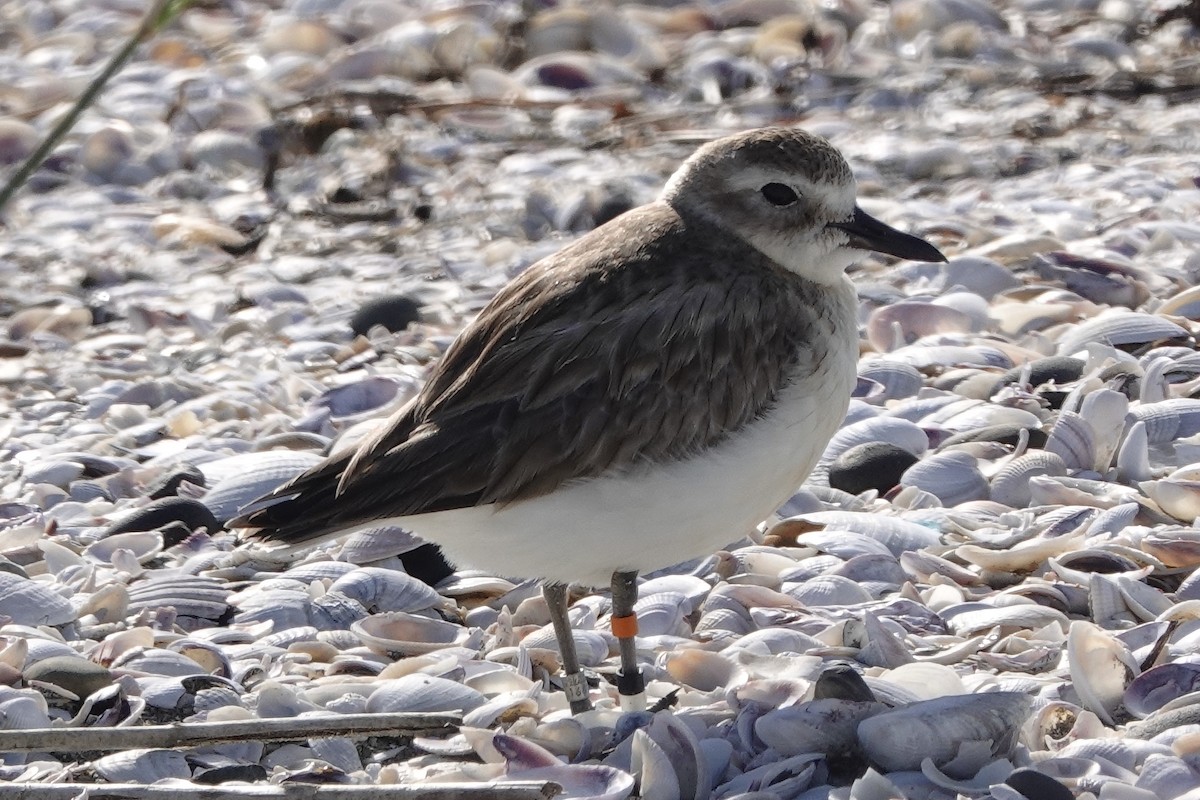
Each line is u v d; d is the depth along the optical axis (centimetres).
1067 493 1077
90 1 2995
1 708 839
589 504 806
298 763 816
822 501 1128
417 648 944
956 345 1382
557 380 813
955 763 741
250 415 1408
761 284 855
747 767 780
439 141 2278
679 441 812
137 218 2064
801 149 873
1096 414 1145
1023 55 2525
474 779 788
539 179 2089
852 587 976
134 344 1631
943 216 1797
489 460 805
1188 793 695
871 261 1666
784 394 834
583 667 931
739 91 2494
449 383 848
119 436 1351
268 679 897
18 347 1617
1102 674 820
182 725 795
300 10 2894
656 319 825
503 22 2694
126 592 1000
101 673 886
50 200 2153
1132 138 2136
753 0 2758
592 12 2650
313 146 2273
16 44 2852
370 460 831
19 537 1124
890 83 2422
